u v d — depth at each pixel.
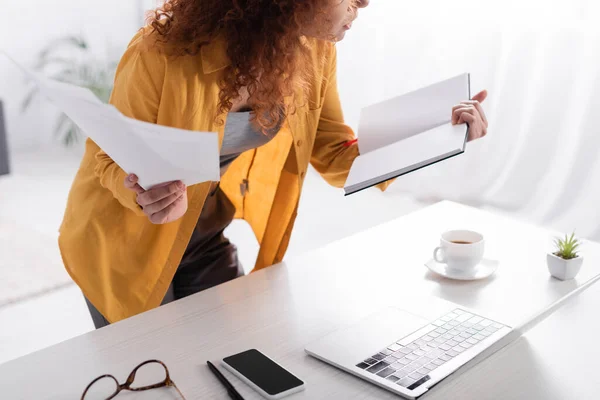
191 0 1.33
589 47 3.11
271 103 1.38
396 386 1.03
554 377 1.09
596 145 3.16
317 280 1.39
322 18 1.28
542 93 3.29
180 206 1.31
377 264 1.46
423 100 1.53
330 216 3.66
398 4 3.63
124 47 4.96
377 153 1.47
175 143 1.06
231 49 1.31
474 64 3.44
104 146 1.18
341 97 4.03
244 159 1.73
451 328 1.19
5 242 3.29
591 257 1.48
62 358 1.12
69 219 1.55
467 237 1.47
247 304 1.30
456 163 3.62
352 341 1.15
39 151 4.83
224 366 1.10
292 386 1.03
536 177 3.39
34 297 2.78
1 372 1.09
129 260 1.51
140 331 1.21
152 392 1.04
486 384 1.06
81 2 4.70
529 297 1.31
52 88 1.10
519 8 3.27
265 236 1.76
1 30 4.48
